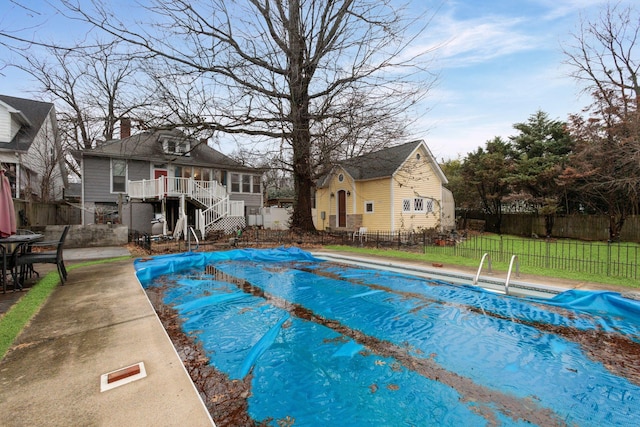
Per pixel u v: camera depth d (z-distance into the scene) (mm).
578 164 14648
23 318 3809
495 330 4285
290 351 3697
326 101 12734
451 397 2785
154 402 2146
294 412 2582
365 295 6070
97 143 23156
